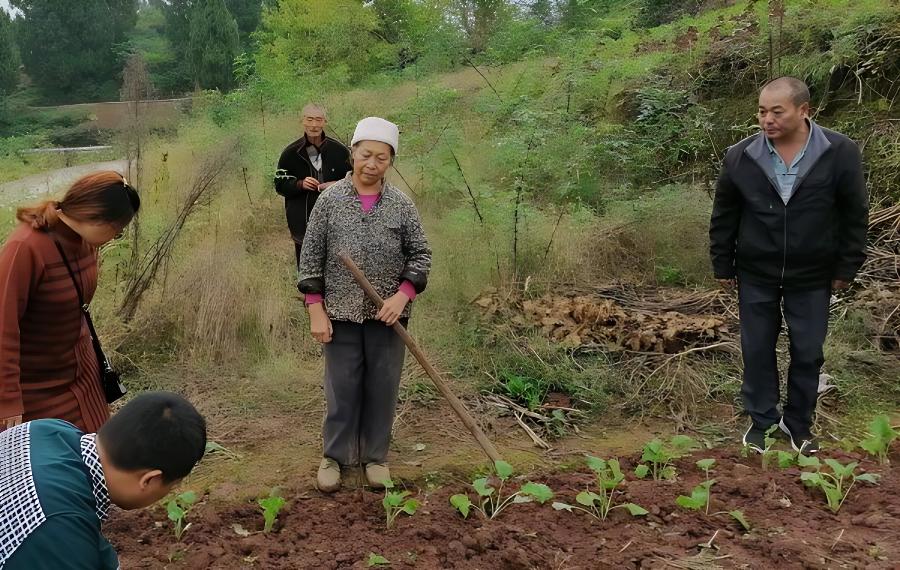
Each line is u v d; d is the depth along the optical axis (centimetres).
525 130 686
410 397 461
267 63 1880
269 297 559
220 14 4528
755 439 388
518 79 963
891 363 480
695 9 1255
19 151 1694
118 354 514
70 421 279
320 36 1930
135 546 302
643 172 819
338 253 327
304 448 406
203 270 562
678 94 831
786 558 276
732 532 301
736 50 891
